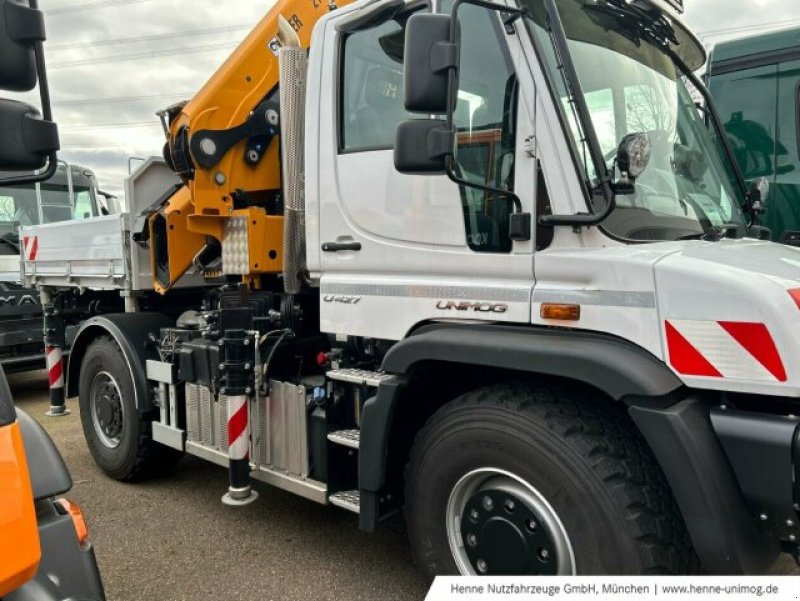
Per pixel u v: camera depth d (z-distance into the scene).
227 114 3.74
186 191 4.12
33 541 1.41
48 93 1.70
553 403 2.28
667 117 2.86
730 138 4.93
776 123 4.74
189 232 4.15
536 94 2.32
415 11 2.70
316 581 3.11
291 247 3.50
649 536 2.05
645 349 2.08
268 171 3.94
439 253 2.61
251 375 3.40
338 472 3.12
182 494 4.27
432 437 2.53
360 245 2.89
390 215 2.78
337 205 2.98
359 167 2.88
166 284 4.31
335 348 3.17
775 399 1.98
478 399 2.41
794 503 1.84
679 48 3.19
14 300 7.36
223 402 3.66
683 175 2.80
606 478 2.10
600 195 2.24
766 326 1.85
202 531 3.69
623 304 2.12
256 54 3.79
